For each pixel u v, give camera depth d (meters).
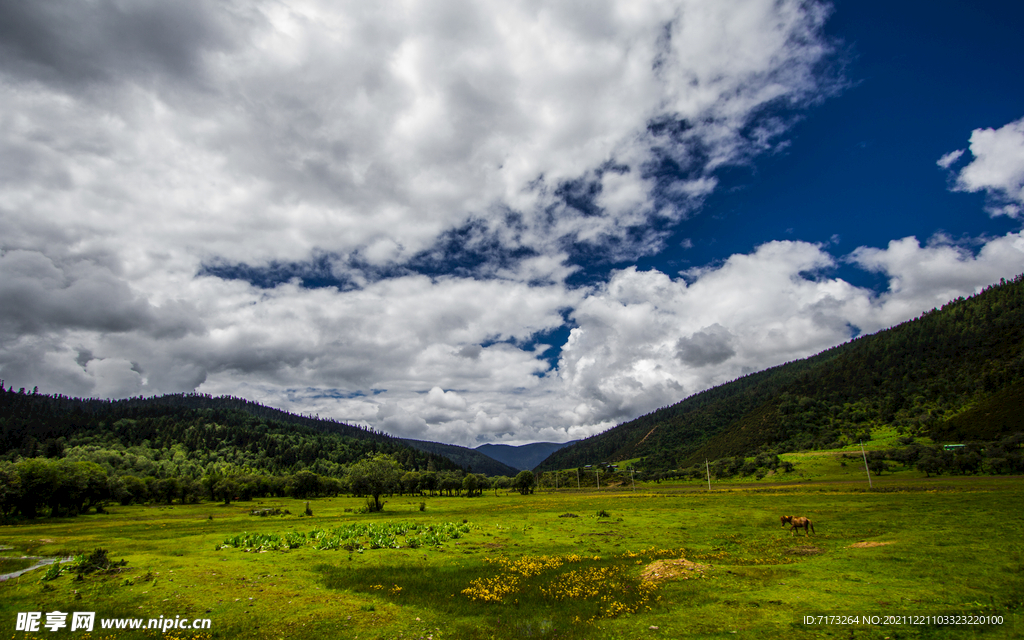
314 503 118.88
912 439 158.12
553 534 42.03
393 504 105.06
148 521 72.81
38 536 51.16
